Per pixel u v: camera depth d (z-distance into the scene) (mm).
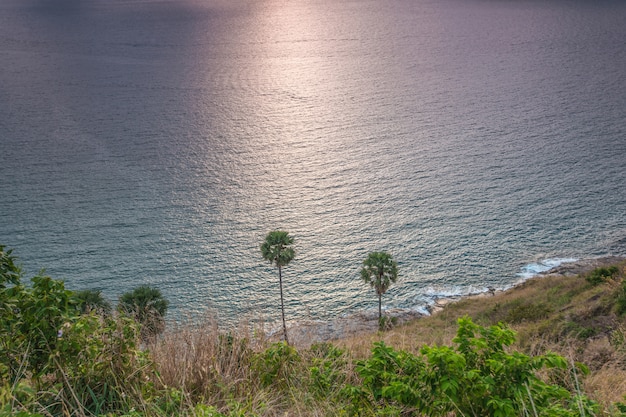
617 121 132875
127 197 98938
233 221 88875
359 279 68938
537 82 174375
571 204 88812
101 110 159125
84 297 33594
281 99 172000
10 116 151750
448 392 5750
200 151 125062
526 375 5809
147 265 75438
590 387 7984
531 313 34969
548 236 78062
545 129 129750
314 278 70062
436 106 154000
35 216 91062
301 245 79625
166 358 7059
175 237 83625
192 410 5750
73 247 80875
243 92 182625
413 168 109062
